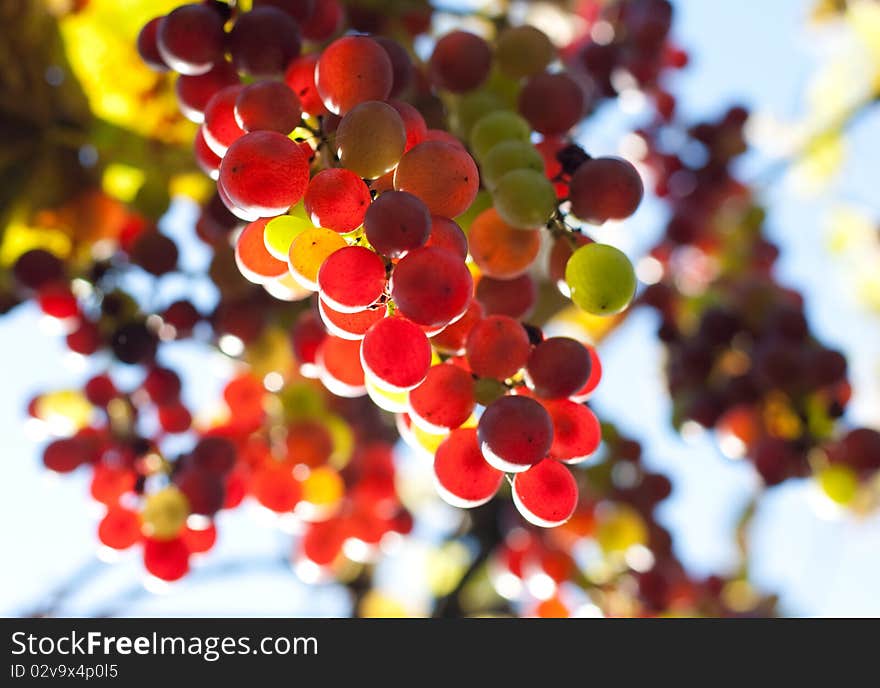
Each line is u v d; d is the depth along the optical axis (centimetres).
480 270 53
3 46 60
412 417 50
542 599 72
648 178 75
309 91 51
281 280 51
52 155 61
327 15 55
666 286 75
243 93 50
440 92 56
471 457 50
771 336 66
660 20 63
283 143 49
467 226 54
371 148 49
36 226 61
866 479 62
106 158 61
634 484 71
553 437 49
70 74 61
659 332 74
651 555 70
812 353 64
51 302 59
